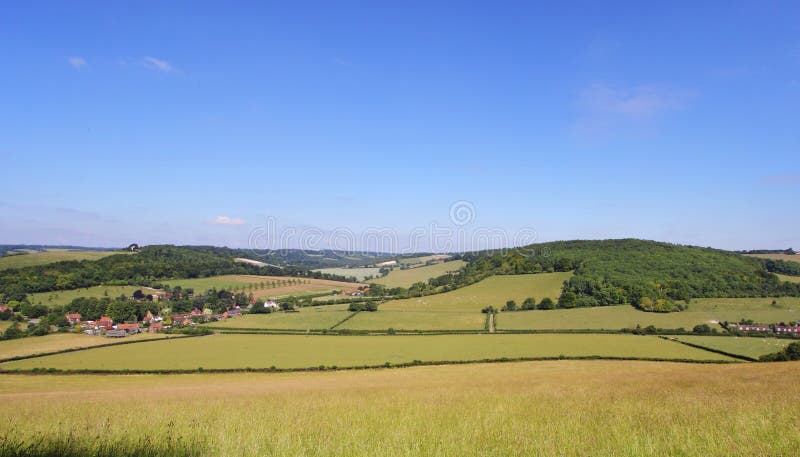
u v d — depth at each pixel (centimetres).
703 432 927
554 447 835
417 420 1191
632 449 809
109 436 957
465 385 2759
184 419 1260
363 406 1569
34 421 1322
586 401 1584
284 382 4206
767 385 1967
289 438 915
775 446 810
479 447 846
